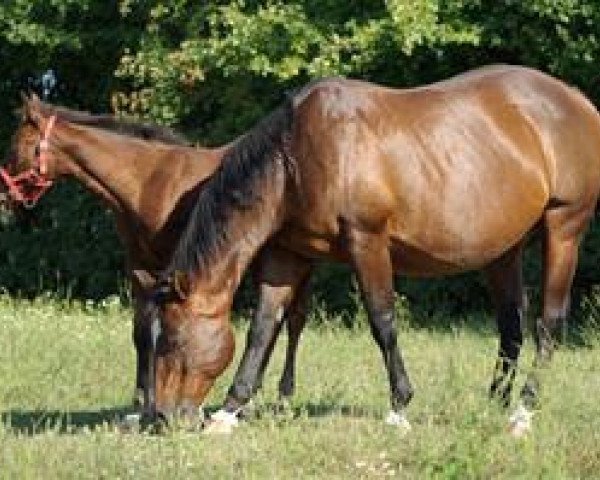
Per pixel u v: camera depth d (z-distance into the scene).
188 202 13.49
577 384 15.15
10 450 11.10
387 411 13.43
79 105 29.75
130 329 21.03
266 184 12.32
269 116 12.48
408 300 24.81
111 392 15.80
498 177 12.77
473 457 10.51
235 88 24.83
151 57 25.00
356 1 22.95
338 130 12.24
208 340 12.09
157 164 13.68
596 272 23.86
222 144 25.31
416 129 12.50
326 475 10.71
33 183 13.84
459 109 12.78
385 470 10.77
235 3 23.38
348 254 12.38
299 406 13.82
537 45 22.70
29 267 29.00
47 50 27.78
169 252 13.62
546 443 11.23
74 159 13.76
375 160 12.26
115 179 13.66
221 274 12.20
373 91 12.60
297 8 22.86
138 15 26.98
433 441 11.24
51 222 28.89
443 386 14.38
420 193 12.41
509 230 12.97
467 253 12.77
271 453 11.23
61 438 11.80
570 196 13.41
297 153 12.29
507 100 13.08
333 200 12.21
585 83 23.17
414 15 21.75
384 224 12.35
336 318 23.66
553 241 13.48
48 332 20.03
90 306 24.77
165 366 12.07
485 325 23.27
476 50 23.95
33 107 13.80
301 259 12.91
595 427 11.93
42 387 15.90
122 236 13.98
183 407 12.06
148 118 25.00
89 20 27.48
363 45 22.31
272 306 12.86
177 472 10.45
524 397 13.00
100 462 10.84
